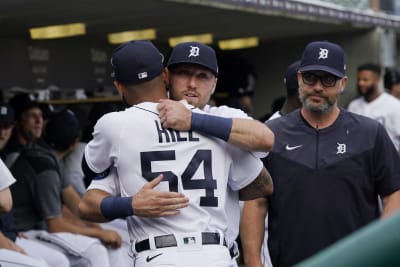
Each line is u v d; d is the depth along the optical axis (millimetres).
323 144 13844
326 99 13742
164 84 11992
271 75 39469
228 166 11391
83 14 27062
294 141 13969
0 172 15617
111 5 25016
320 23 32969
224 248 11125
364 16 34344
